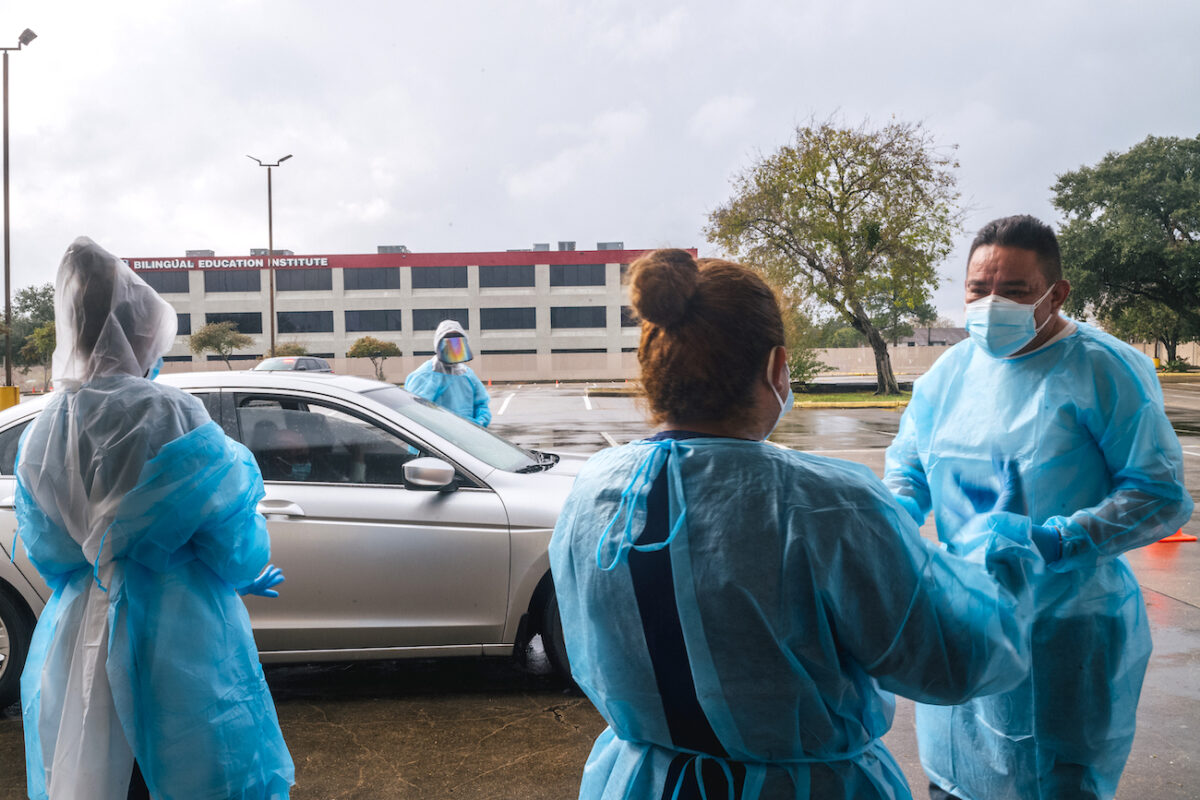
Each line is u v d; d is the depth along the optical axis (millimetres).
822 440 15227
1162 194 39719
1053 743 1958
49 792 1975
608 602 1172
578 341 57438
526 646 4281
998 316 1935
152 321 2180
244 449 2229
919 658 1126
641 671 1158
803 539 1076
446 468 3727
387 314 57656
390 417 3979
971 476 2113
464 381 6773
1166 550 6398
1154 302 45031
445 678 4137
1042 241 1950
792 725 1113
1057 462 1955
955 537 2121
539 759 3254
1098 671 1930
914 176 27688
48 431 2070
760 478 1114
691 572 1105
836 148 28016
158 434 1980
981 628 1159
